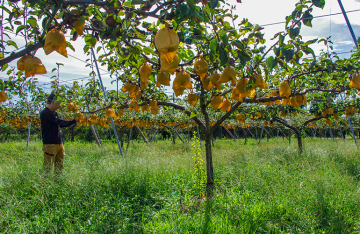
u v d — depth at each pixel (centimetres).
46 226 278
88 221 290
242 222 271
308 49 165
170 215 297
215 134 2630
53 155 441
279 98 350
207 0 129
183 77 138
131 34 148
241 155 747
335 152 744
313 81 427
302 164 563
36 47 118
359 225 277
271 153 768
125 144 1614
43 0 111
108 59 322
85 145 1438
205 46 159
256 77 165
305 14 157
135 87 208
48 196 355
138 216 326
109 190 395
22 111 993
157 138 2386
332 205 323
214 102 205
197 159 452
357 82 220
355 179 479
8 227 262
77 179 416
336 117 502
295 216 299
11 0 132
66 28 136
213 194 376
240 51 140
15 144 1508
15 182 404
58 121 435
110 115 399
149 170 494
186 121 1318
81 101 492
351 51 366
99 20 139
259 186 414
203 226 255
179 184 446
